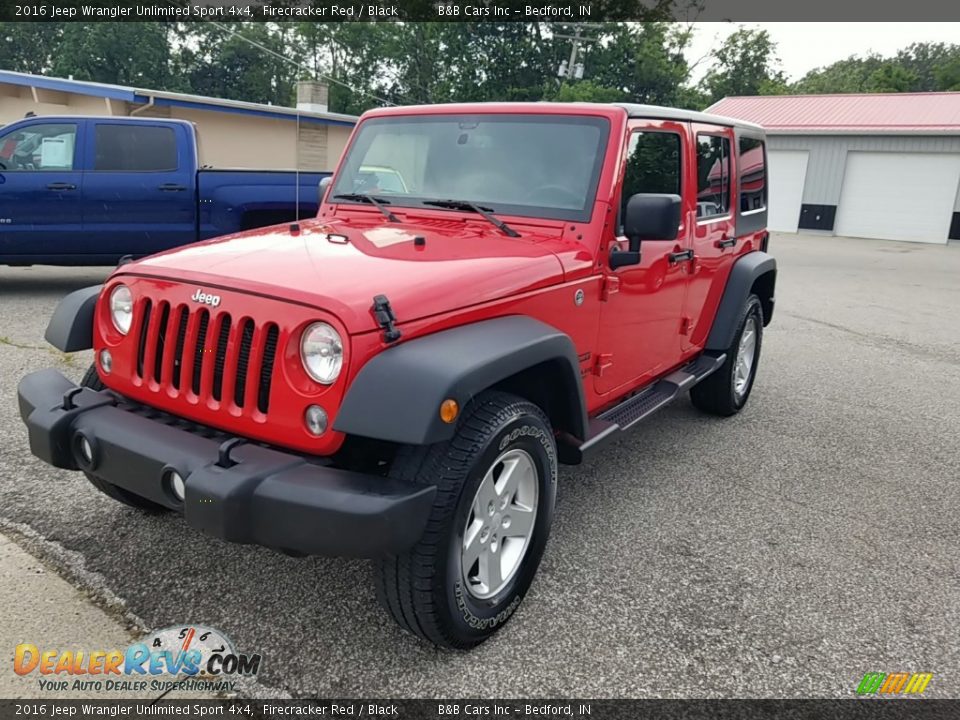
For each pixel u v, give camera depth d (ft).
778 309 34.76
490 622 9.30
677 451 16.34
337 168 13.76
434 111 12.95
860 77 223.30
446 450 8.34
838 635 9.91
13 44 156.25
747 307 17.40
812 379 22.86
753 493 14.28
